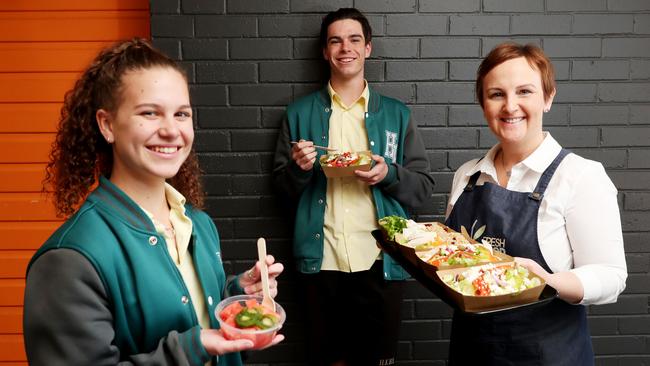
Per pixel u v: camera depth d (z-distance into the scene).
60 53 2.57
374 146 2.26
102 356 0.90
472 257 1.49
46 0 2.54
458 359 1.64
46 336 0.88
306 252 2.26
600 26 2.50
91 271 0.91
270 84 2.51
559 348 1.43
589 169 1.41
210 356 0.95
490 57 1.51
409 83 2.54
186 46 2.47
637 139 2.56
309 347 2.41
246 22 2.47
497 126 1.50
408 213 2.46
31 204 2.61
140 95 0.97
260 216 2.59
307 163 2.13
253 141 2.55
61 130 1.07
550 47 2.51
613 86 2.53
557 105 2.55
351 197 2.27
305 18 2.48
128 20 2.57
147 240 1.02
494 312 1.29
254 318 0.99
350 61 2.23
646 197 2.59
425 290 2.67
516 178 1.54
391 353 2.33
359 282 2.27
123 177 1.06
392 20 2.49
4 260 2.62
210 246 1.22
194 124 2.53
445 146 2.58
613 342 2.67
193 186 1.34
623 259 1.38
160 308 1.00
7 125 2.59
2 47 2.56
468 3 2.49
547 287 1.31
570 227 1.41
